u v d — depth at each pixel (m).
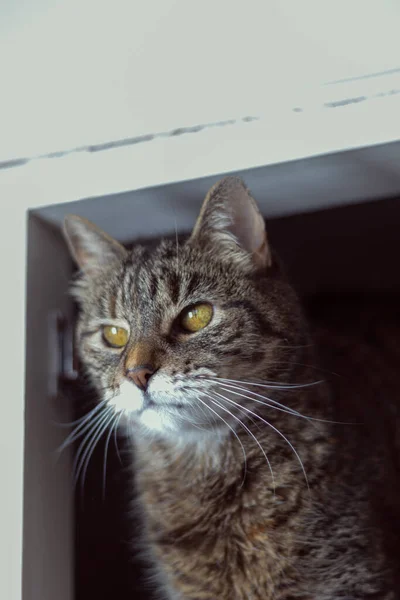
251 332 0.48
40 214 0.50
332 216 0.57
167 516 0.49
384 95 0.45
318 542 0.45
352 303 0.70
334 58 0.45
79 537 0.54
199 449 0.49
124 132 0.48
